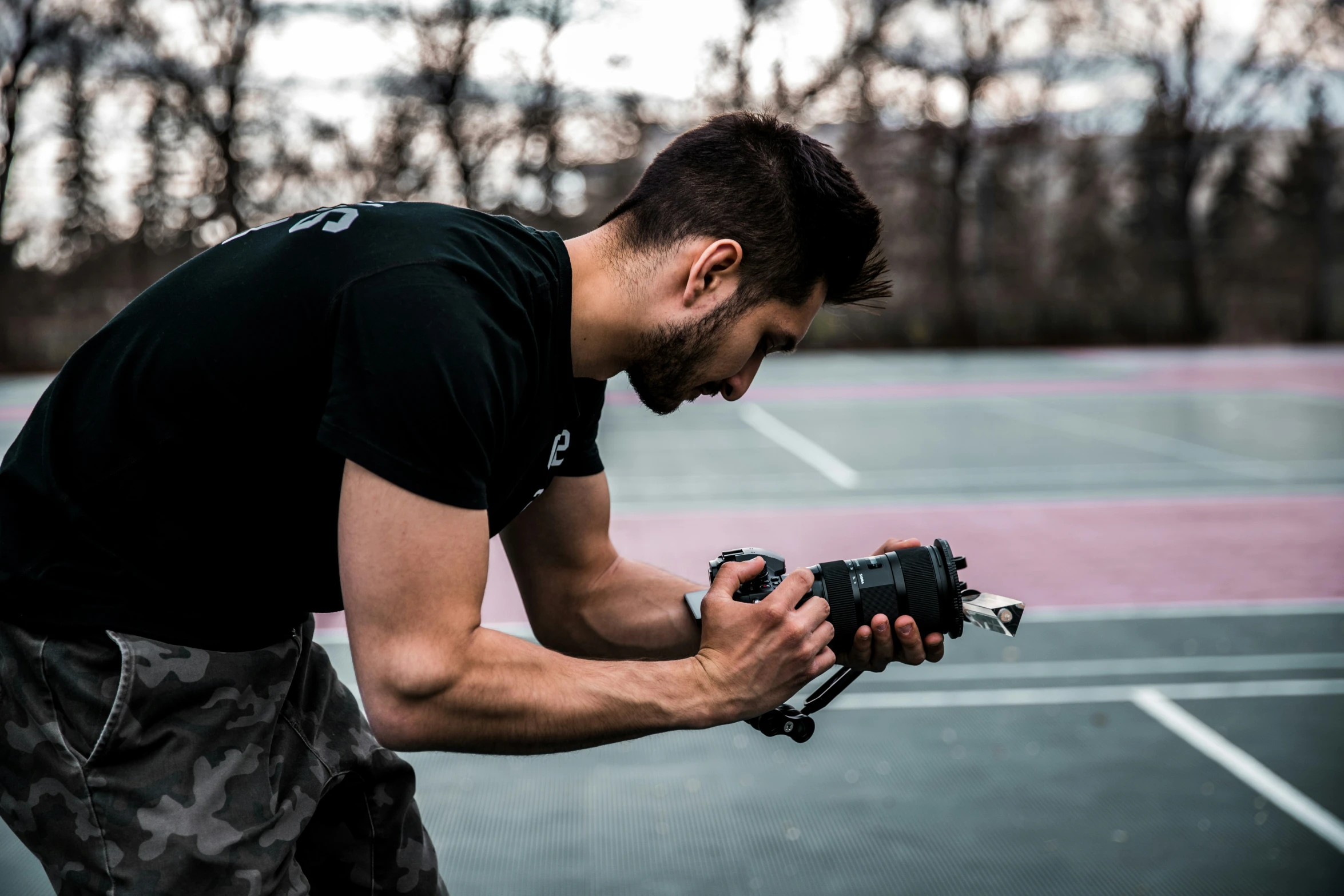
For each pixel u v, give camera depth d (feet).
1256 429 43.80
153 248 80.38
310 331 3.78
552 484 5.17
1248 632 16.43
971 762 11.57
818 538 24.76
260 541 4.09
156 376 3.89
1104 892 8.82
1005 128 90.27
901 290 91.71
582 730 4.06
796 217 4.26
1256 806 10.43
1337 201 88.74
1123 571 20.98
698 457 38.70
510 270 3.95
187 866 3.99
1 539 4.06
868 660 4.68
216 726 4.13
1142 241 91.61
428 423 3.62
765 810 10.46
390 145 83.35
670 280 4.27
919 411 52.37
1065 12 88.28
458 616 3.77
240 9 79.82
